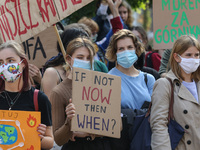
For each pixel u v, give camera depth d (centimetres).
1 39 1384
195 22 1430
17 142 974
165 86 1154
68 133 1091
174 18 1440
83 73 1087
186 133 1127
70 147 1138
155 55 1825
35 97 1019
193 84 1184
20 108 1009
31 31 1359
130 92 1295
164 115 1132
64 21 2180
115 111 1132
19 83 1017
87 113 1084
